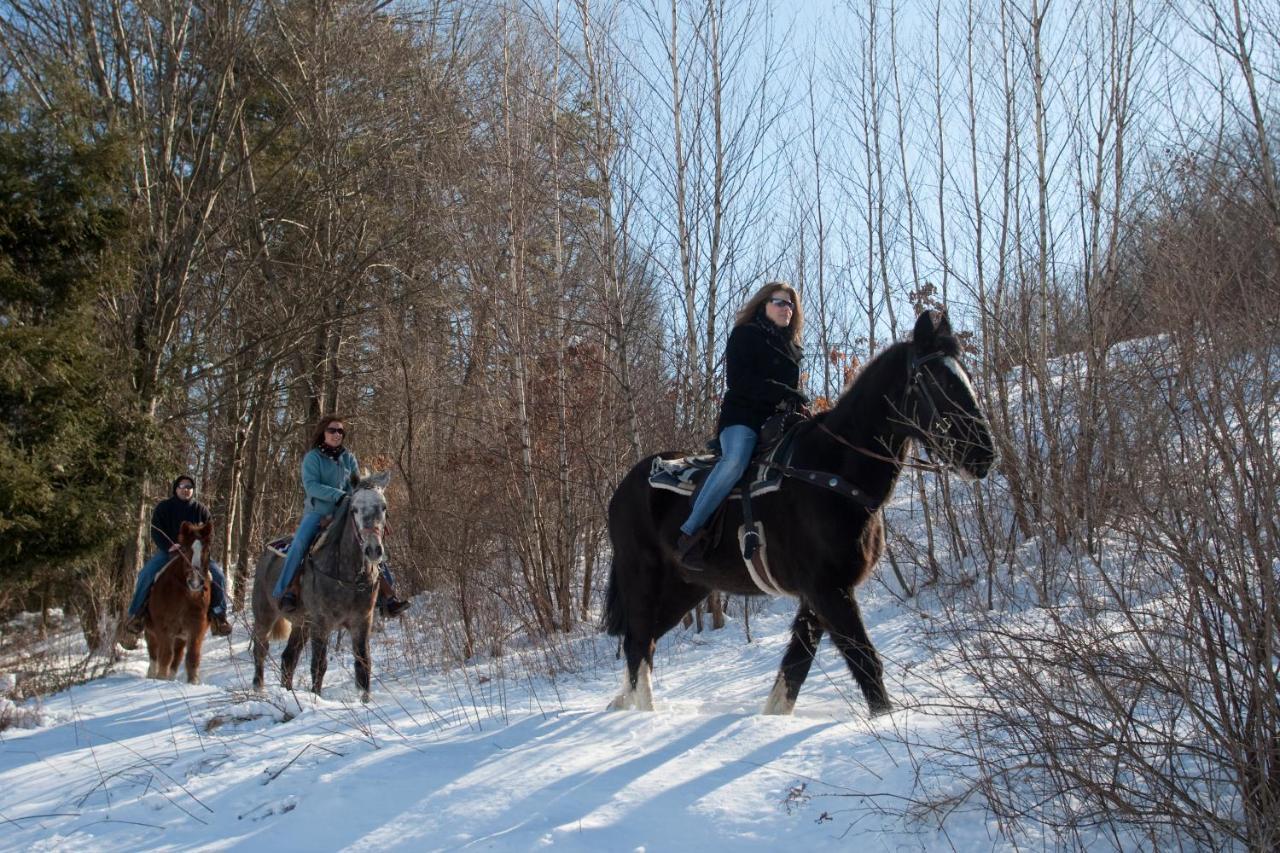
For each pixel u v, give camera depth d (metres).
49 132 12.65
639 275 12.88
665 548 6.77
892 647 8.09
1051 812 3.97
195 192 18.52
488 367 14.84
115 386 13.80
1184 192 4.30
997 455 5.34
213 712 7.58
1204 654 3.74
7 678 11.12
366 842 4.57
